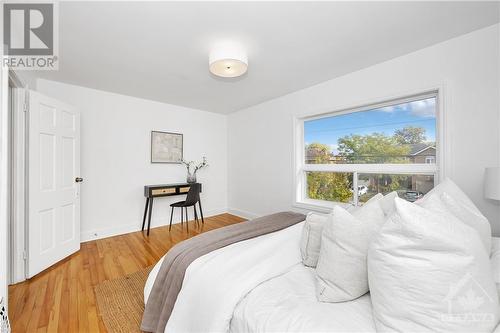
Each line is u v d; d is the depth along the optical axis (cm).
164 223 398
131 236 338
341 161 303
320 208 310
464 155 195
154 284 141
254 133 416
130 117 358
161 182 394
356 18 169
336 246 103
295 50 215
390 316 75
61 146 251
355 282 97
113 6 152
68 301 176
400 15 166
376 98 248
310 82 300
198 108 434
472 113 190
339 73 271
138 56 224
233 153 470
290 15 164
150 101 379
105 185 334
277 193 373
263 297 102
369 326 83
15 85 207
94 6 152
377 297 80
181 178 420
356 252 98
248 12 161
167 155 400
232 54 199
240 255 130
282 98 358
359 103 262
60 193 249
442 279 69
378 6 156
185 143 425
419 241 72
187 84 304
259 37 192
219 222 414
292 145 344
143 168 373
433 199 98
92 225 322
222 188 484
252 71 264
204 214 454
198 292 112
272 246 142
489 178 153
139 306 171
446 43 202
